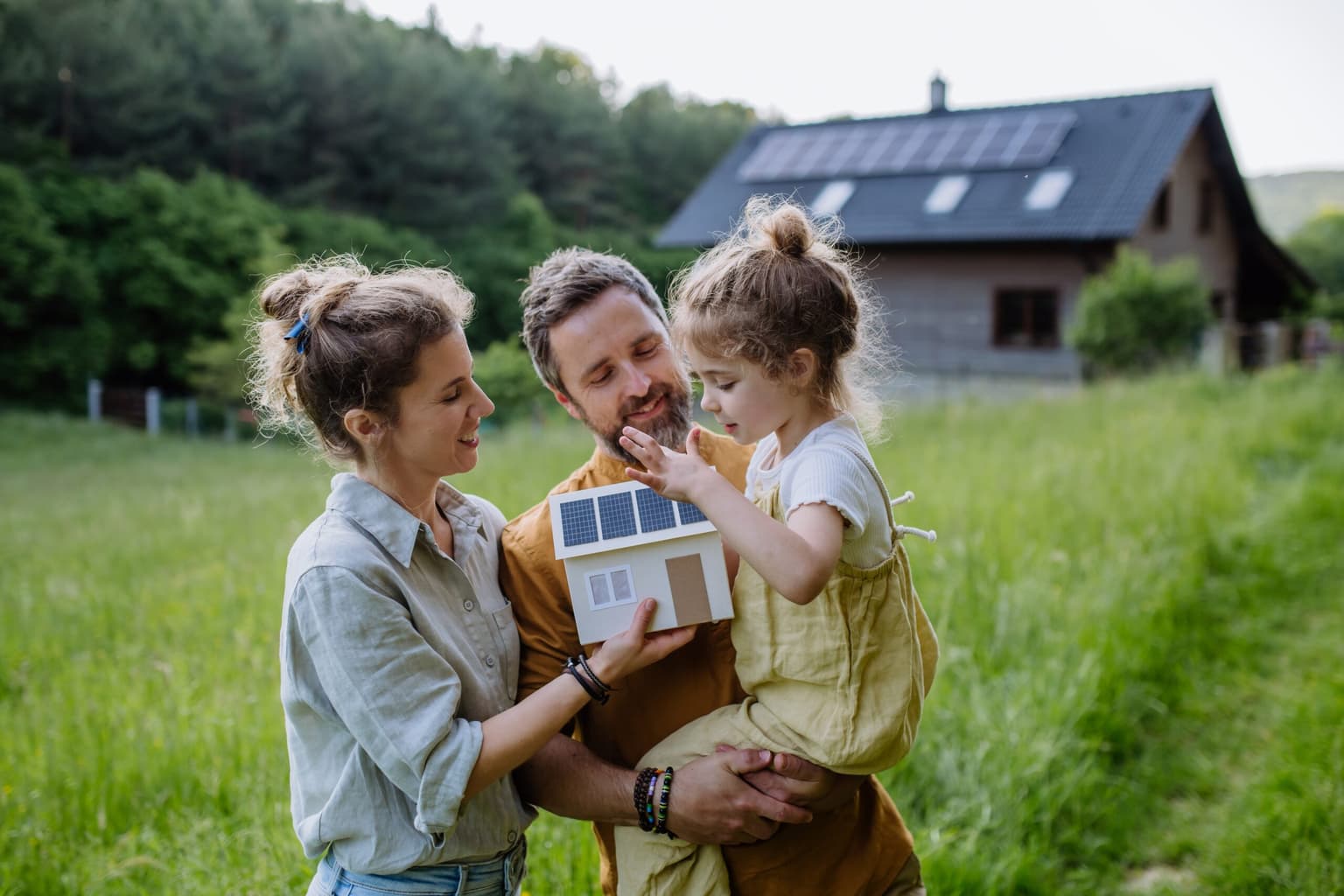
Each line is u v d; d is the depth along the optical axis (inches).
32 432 831.7
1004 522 229.5
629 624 69.3
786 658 69.2
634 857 75.4
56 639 203.0
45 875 112.7
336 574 64.3
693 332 69.1
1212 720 169.3
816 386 69.0
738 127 2415.1
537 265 85.8
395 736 63.3
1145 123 863.7
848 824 77.9
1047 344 831.7
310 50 1656.0
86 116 1422.2
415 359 66.1
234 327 1021.8
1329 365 577.9
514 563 77.8
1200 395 488.4
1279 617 210.5
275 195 1567.4
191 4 1611.7
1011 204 834.8
